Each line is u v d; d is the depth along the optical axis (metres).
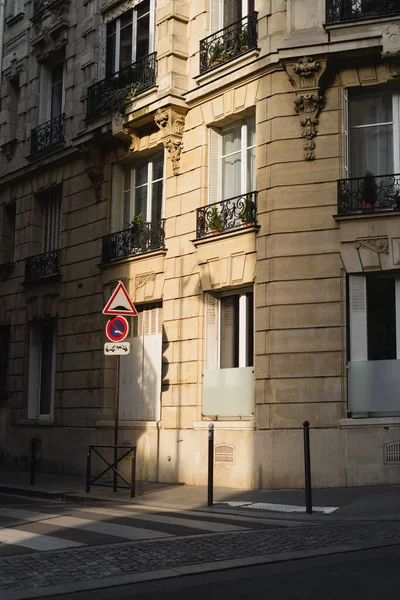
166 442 18.14
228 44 17.98
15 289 25.47
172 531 10.13
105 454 20.17
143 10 21.17
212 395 17.28
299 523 11.17
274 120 16.55
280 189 16.28
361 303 15.59
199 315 17.78
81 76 23.20
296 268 15.92
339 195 15.84
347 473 15.01
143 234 20.05
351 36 15.73
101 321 21.25
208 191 18.34
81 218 22.72
